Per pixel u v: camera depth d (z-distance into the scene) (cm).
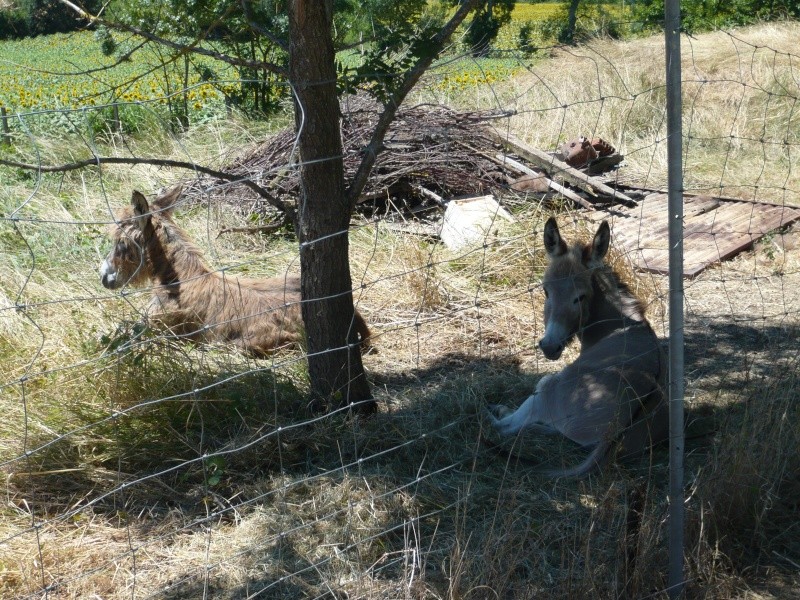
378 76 428
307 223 452
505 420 493
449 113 1047
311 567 351
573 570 353
